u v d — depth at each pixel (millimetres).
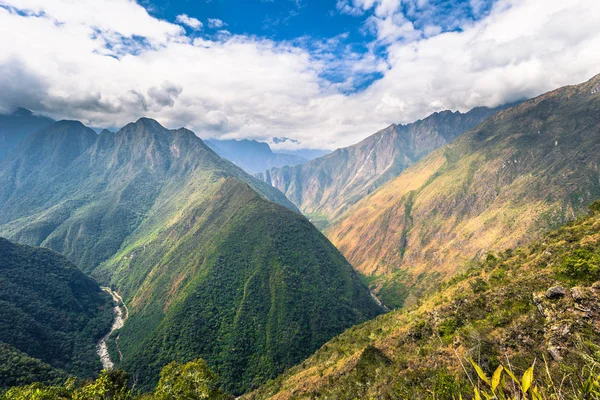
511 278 32312
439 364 26766
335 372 40625
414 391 25328
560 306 22766
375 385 30688
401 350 34562
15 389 34562
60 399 34000
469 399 18766
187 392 37375
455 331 30484
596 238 27797
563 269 25781
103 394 32750
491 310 29562
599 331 19031
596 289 21422
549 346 20359
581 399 4574
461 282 41781
